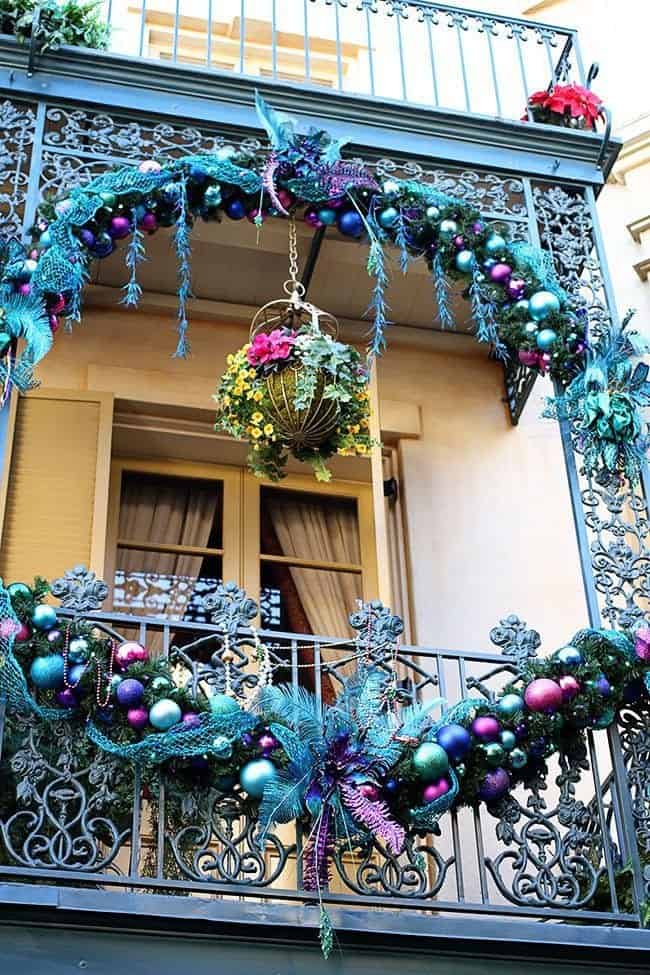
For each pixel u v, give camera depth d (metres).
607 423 5.40
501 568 6.61
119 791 4.58
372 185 5.59
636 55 8.19
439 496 6.73
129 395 6.51
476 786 4.75
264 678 4.79
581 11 8.45
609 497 5.40
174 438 6.65
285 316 5.83
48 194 5.33
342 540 6.81
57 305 5.13
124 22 7.91
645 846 4.84
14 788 4.85
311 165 5.50
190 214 5.52
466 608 6.48
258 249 6.36
